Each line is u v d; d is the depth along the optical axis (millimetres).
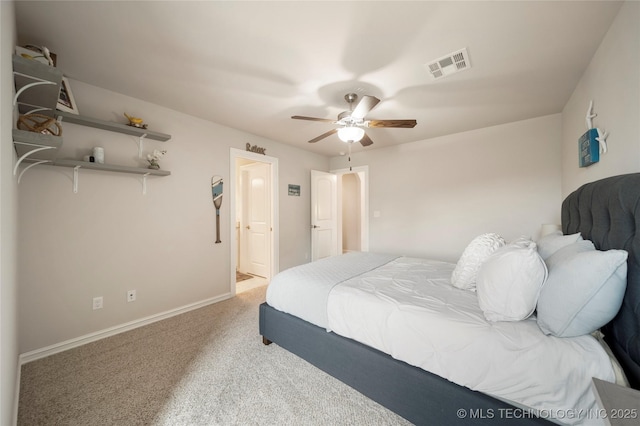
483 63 1888
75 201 2133
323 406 1479
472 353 1135
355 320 1559
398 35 1590
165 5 1367
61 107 1922
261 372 1787
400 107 2668
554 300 1038
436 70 1978
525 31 1553
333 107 2662
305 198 4570
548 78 2096
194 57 1835
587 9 1385
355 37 1611
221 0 1333
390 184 4242
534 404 992
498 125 3232
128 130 2320
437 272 2156
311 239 4598
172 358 1950
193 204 2963
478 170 3400
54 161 1862
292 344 1906
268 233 4164
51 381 1675
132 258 2469
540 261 1153
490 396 1116
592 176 1883
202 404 1491
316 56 1808
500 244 1669
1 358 904
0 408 900
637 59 1234
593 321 953
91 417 1390
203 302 3064
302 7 1375
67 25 1514
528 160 3049
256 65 1923
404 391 1334
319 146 4309
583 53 1763
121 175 2395
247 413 1427
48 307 2002
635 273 904
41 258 1973
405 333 1341
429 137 3756
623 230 1008
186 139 2887
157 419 1382
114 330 2338
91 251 2221
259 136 3740
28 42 1644
